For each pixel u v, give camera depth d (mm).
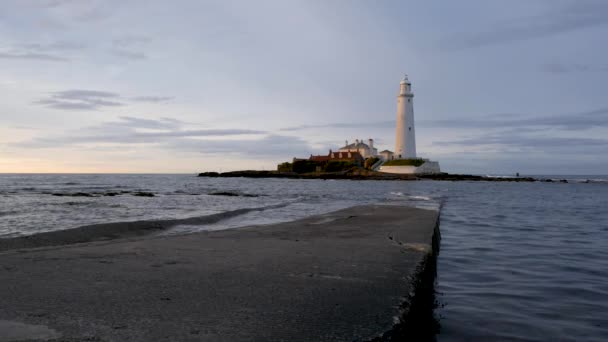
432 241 9922
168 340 3455
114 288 5070
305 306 4508
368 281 5668
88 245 8828
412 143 112938
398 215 16438
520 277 8438
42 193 40562
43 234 12211
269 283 5461
